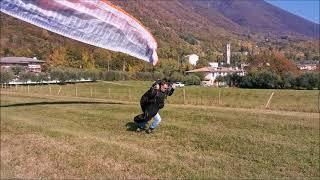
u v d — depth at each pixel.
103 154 11.34
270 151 11.17
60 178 9.84
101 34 12.57
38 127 15.74
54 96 40.16
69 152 11.76
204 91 72.81
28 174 10.29
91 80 101.56
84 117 17.78
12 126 16.31
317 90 89.00
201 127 14.39
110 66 117.88
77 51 126.69
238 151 11.28
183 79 113.88
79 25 11.03
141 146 12.15
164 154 11.19
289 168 9.82
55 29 10.05
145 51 15.71
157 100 13.51
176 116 16.97
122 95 46.41
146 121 13.67
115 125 15.39
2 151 12.50
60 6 9.84
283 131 13.66
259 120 15.66
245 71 137.75
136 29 14.59
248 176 9.30
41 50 153.12
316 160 10.33
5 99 31.67
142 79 101.62
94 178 9.69
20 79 93.50
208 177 9.28
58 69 105.50
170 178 9.36
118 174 9.80
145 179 9.41
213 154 11.09
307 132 13.51
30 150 12.37
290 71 124.44
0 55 151.75
